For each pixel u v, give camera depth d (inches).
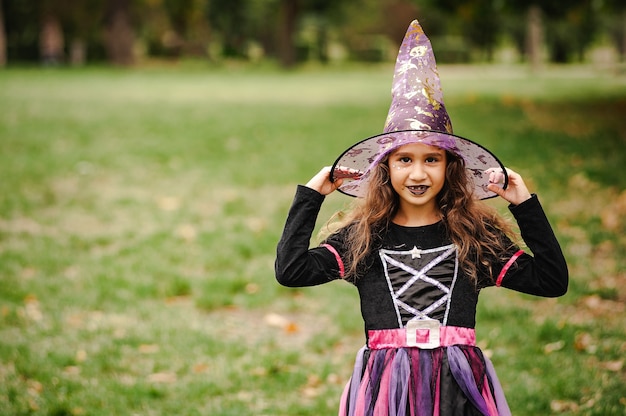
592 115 593.6
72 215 315.0
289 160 423.8
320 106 723.4
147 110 663.1
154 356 184.5
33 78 1059.9
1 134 501.7
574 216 289.1
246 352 186.4
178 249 266.4
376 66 1873.8
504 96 788.6
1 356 182.7
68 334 197.0
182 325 203.6
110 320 206.7
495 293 222.5
